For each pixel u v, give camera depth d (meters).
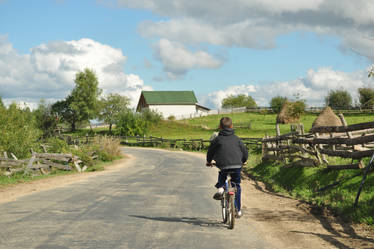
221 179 6.49
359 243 5.54
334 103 75.06
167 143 45.62
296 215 7.61
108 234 5.80
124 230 6.08
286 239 5.73
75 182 13.42
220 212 7.82
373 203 7.16
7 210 7.74
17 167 15.69
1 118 18.64
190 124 70.38
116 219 6.93
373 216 6.78
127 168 20.47
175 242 5.40
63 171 18.25
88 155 22.77
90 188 11.59
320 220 7.14
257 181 14.20
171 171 18.28
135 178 14.93
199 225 6.56
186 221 6.87
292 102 57.41
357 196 7.33
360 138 8.59
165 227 6.35
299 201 9.29
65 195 10.01
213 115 86.00
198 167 20.72
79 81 87.00
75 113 88.31
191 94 100.00
